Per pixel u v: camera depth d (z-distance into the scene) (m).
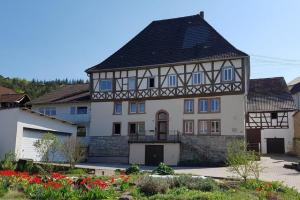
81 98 41.50
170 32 40.62
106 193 11.84
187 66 36.00
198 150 33.81
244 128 32.97
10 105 42.88
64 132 31.34
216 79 34.62
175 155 33.84
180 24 40.94
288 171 24.59
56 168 22.36
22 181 13.07
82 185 12.43
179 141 34.00
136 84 37.78
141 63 38.09
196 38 38.34
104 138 38.00
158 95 36.59
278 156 36.78
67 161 27.27
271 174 22.97
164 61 37.06
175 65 36.41
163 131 36.03
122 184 13.57
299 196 14.05
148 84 37.31
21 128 26.84
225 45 35.91
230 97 33.81
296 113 38.94
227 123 33.47
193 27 39.75
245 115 36.00
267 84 42.12
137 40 41.50
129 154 35.59
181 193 12.59
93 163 34.75
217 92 34.31
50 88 98.69
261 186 15.16
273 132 39.97
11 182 12.95
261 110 37.94
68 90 45.84
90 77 39.88
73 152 23.84
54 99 43.34
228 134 33.25
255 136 40.34
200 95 34.91
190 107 35.19
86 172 21.61
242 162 16.52
